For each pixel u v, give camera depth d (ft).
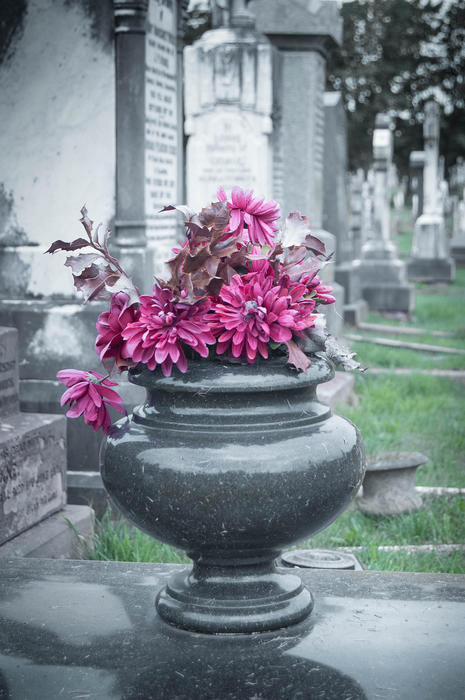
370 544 14.51
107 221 17.37
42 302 17.42
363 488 16.80
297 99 32.35
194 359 7.31
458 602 8.23
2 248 17.74
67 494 16.61
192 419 7.13
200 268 6.93
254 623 7.38
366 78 127.75
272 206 7.46
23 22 17.21
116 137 17.15
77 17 17.03
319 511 7.09
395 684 6.67
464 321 46.57
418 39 162.71
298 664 6.97
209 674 6.83
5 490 12.37
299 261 7.26
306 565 11.22
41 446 13.44
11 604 8.23
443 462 20.21
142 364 7.52
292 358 7.04
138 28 16.87
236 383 7.01
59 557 13.15
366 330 41.39
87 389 7.50
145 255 17.19
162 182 18.75
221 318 6.92
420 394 27.78
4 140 17.56
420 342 38.63
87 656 7.15
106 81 17.10
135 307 7.38
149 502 7.01
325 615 7.87
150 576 8.99
